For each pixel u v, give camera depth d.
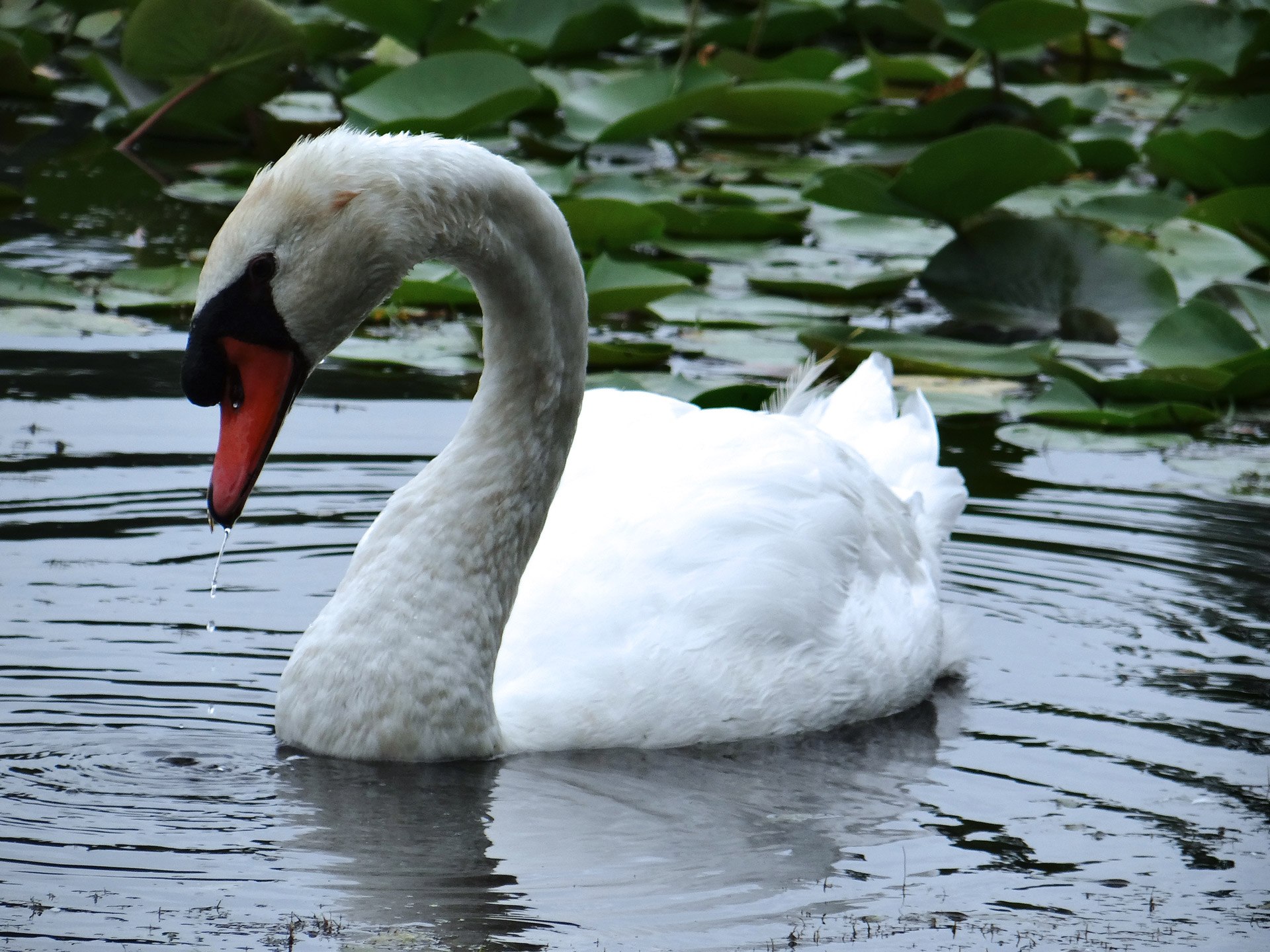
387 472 12.30
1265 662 9.88
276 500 11.74
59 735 8.29
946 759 8.68
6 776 7.82
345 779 7.98
